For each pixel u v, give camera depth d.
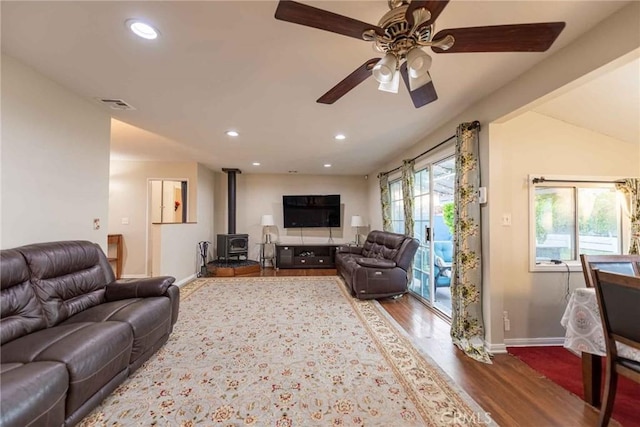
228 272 5.85
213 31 1.67
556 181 2.78
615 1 1.46
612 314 1.53
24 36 1.72
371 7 1.47
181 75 2.19
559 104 2.57
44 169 2.25
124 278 5.42
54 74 2.18
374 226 6.60
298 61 1.99
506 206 2.71
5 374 1.28
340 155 4.98
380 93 2.51
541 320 2.72
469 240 2.68
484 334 2.62
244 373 2.12
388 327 3.05
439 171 3.82
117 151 4.68
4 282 1.75
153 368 2.17
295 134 3.72
